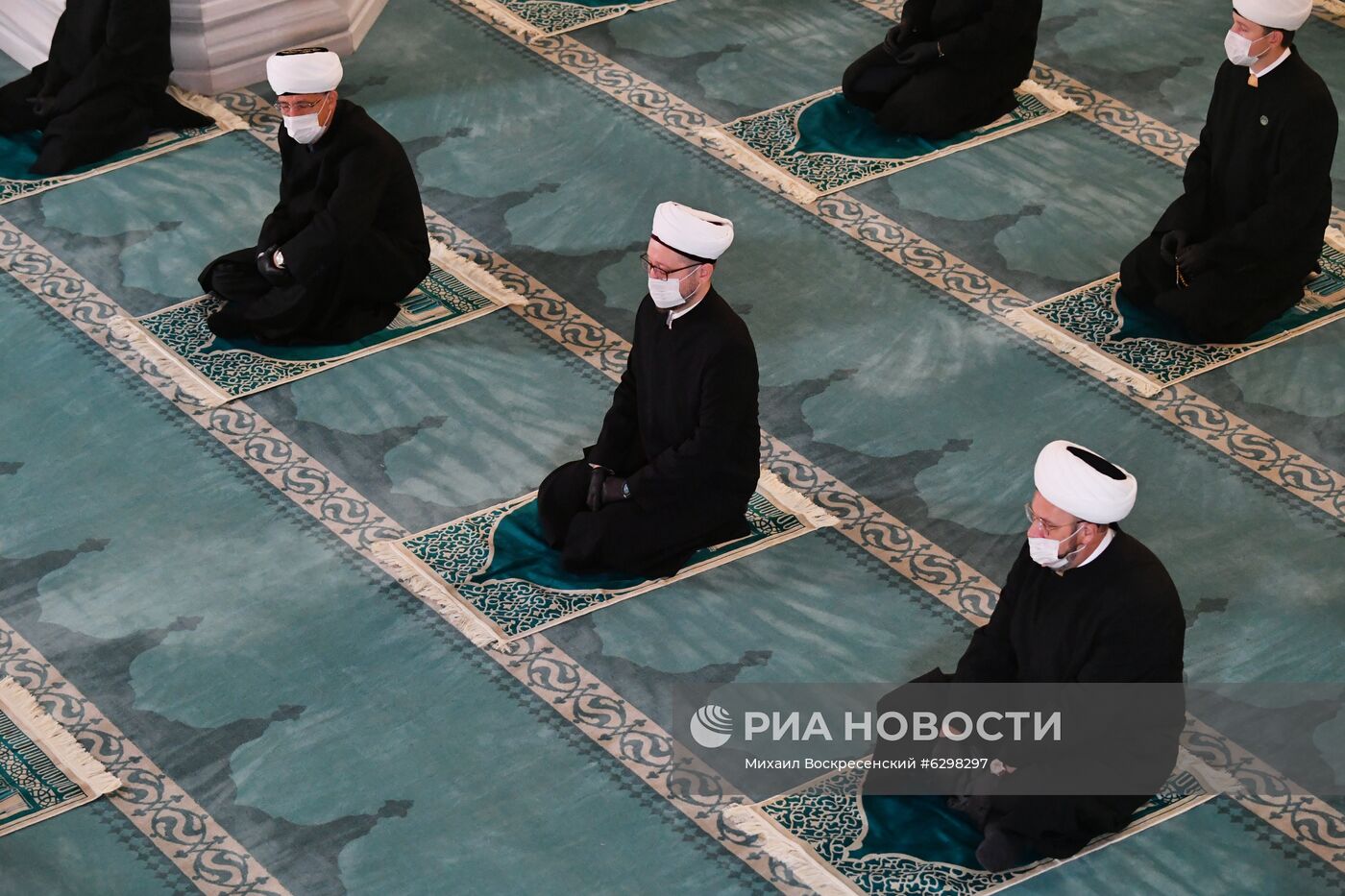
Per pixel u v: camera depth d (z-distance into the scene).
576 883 13.55
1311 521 16.98
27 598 15.97
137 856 13.73
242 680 15.20
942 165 21.98
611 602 15.97
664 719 14.89
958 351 19.08
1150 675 12.94
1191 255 18.88
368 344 19.06
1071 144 22.41
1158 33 24.59
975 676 13.85
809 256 20.44
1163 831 13.92
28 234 20.62
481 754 14.57
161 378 18.56
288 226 19.09
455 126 22.61
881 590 16.19
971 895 13.38
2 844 13.77
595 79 23.58
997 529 16.86
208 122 22.50
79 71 21.89
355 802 14.16
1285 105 18.25
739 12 25.06
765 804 14.13
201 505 17.00
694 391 15.51
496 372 18.72
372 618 15.79
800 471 17.48
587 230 20.88
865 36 24.58
